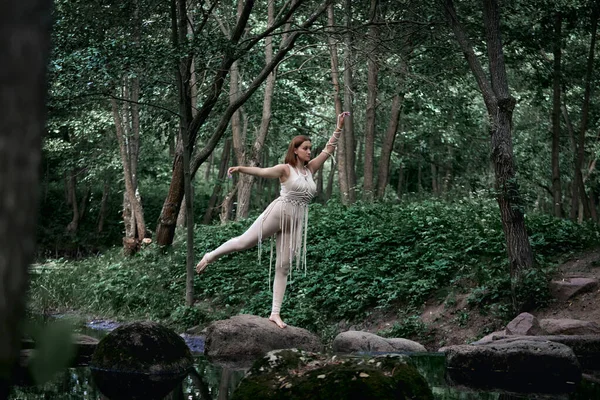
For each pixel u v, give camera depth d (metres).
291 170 7.54
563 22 17.16
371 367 4.75
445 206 14.23
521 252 9.58
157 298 12.29
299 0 12.05
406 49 13.73
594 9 15.27
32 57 1.01
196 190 36.62
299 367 4.96
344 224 13.54
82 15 11.05
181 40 11.30
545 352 6.37
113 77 10.44
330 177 31.62
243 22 12.22
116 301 12.47
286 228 7.70
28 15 1.01
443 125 22.56
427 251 11.33
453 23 10.16
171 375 6.27
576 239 10.93
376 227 12.85
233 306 11.66
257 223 7.76
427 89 15.56
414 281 10.52
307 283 11.36
